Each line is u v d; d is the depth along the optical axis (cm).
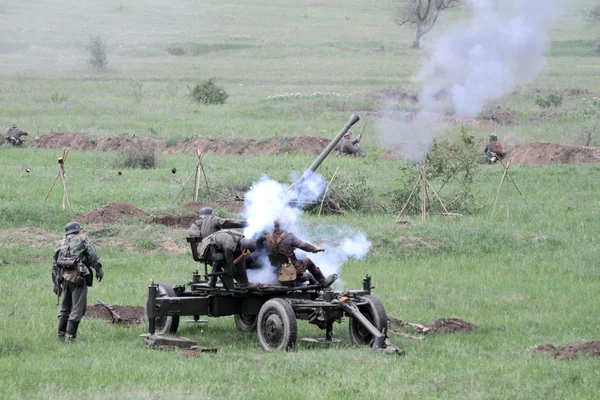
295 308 3431
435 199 7138
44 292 4503
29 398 2702
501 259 5531
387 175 9000
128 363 3150
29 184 8188
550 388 2825
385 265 5328
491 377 2961
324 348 3459
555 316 4075
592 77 19850
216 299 3591
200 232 3678
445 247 5756
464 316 4103
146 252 5659
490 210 7219
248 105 15388
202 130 12444
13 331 3659
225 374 2994
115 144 11469
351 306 3431
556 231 6359
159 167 9906
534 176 8894
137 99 16075
